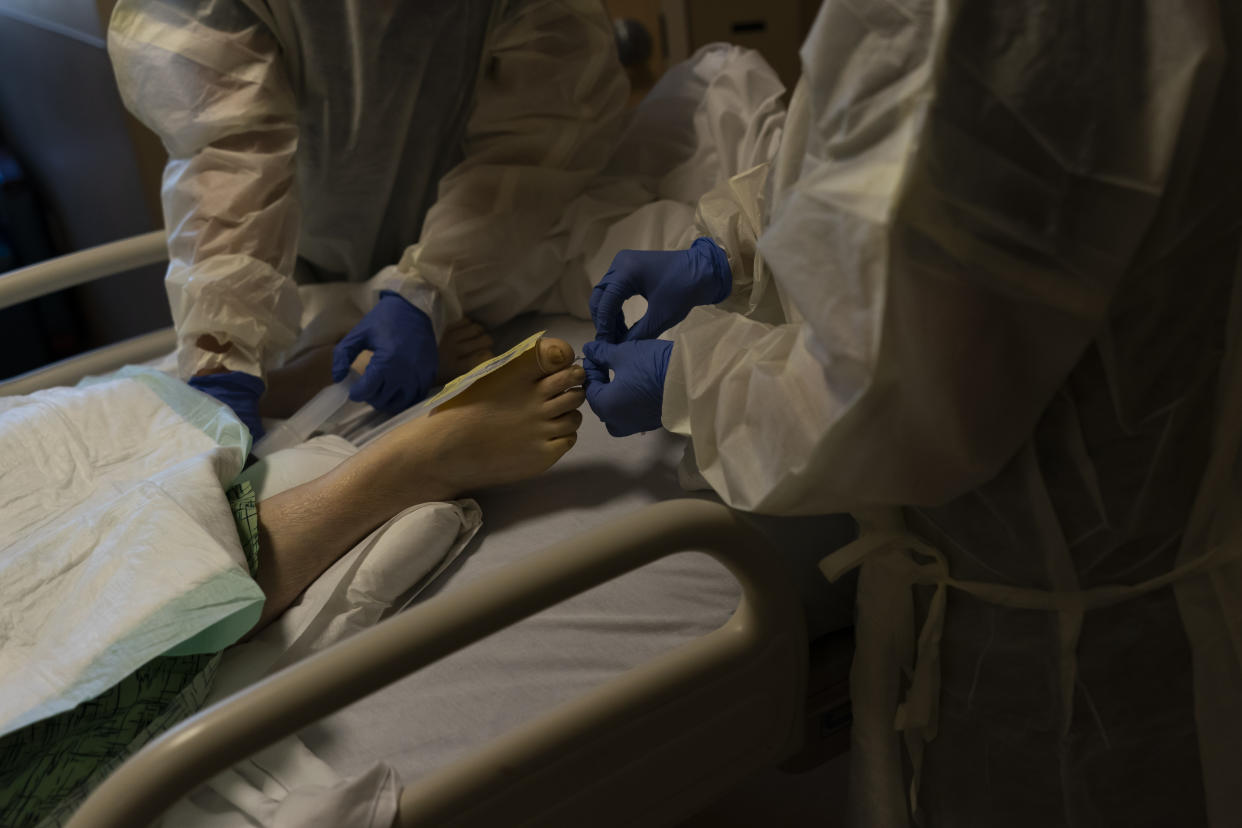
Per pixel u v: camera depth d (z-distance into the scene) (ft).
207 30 4.26
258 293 4.28
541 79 4.78
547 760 2.67
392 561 3.34
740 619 2.92
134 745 2.84
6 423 3.61
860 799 3.12
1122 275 2.24
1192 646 2.69
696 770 2.98
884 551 2.83
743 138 4.81
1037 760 2.83
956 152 2.07
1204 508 2.59
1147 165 2.15
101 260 4.68
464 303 4.89
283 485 3.79
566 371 3.56
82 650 2.75
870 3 2.10
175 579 2.90
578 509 3.66
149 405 3.80
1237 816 2.80
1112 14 2.08
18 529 3.25
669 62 8.26
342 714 2.95
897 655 2.97
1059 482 2.50
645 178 5.27
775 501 2.58
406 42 4.31
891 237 2.05
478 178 4.76
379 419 4.46
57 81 7.32
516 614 2.39
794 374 2.47
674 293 3.59
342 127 4.67
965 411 2.26
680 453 3.89
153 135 6.66
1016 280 2.16
